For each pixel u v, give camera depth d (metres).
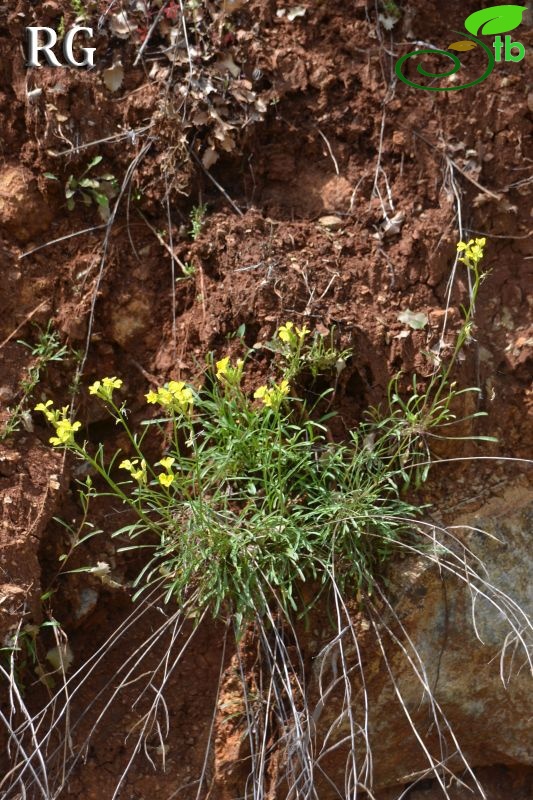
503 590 1.59
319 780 1.58
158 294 1.63
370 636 1.55
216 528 1.52
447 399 1.58
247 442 1.55
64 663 1.55
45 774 1.48
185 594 1.58
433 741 1.61
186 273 1.62
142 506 1.61
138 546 1.56
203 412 1.60
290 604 1.56
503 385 1.63
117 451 1.58
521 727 1.62
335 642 1.52
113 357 1.63
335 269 1.61
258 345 1.58
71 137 1.62
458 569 1.58
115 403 1.63
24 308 1.61
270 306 1.59
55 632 1.52
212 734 1.57
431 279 1.62
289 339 1.53
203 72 1.64
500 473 1.63
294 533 1.53
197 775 1.56
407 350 1.60
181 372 1.61
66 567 1.57
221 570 1.53
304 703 1.54
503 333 1.64
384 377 1.60
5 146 1.63
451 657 1.58
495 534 1.60
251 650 1.57
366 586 1.56
